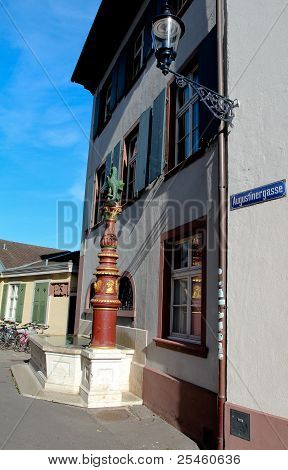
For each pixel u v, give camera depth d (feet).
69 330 53.57
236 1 18.20
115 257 25.55
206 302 18.20
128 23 36.01
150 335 23.94
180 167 22.39
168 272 23.47
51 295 57.98
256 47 16.78
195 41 22.99
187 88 24.84
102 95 43.75
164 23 15.87
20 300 65.87
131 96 33.27
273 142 15.30
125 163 33.45
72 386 24.71
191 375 18.84
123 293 30.04
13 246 105.60
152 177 25.95
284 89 15.28
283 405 13.34
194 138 23.32
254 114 16.30
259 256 14.99
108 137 38.83
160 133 25.52
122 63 36.37
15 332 53.83
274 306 14.15
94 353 22.74
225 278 16.38
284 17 15.84
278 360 13.71
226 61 18.25
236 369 15.08
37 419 19.34
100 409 21.84
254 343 14.60
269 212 14.90
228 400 15.23
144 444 16.69
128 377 25.73
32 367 33.68
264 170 15.43
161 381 21.24
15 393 24.90
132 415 20.94
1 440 16.17
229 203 16.74
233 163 16.88
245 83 16.96
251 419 14.16
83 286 41.01
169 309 23.13
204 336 18.08
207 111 19.61
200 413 17.34
